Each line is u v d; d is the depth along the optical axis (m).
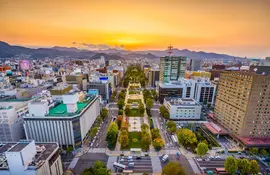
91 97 183.00
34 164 83.50
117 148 135.75
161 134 159.12
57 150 99.81
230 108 156.00
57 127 128.88
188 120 191.88
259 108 135.12
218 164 117.38
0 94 188.38
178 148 136.12
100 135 157.50
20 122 146.00
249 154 129.12
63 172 107.75
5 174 81.50
